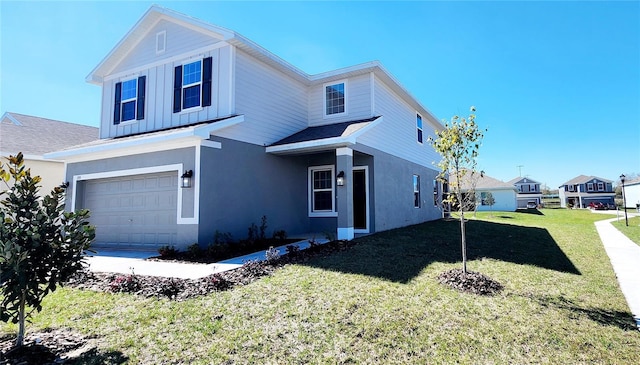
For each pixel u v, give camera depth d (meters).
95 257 8.16
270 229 10.48
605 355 3.27
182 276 5.90
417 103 14.98
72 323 3.99
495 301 4.73
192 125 9.66
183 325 3.86
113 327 3.85
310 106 12.97
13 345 3.41
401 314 4.16
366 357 3.16
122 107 11.74
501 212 29.12
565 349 3.38
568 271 6.70
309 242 8.76
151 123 10.98
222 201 8.90
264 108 10.70
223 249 8.02
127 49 11.66
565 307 4.57
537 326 3.90
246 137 9.90
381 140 12.05
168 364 3.04
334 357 3.16
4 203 3.28
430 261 7.18
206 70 10.02
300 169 12.14
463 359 3.15
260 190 10.25
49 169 13.48
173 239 8.88
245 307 4.38
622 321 4.10
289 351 3.26
